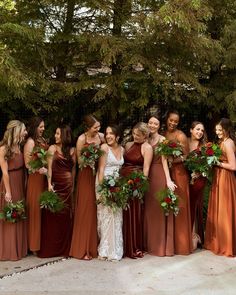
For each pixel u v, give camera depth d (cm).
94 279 437
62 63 648
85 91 661
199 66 678
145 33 596
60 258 496
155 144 514
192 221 531
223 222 513
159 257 504
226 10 707
